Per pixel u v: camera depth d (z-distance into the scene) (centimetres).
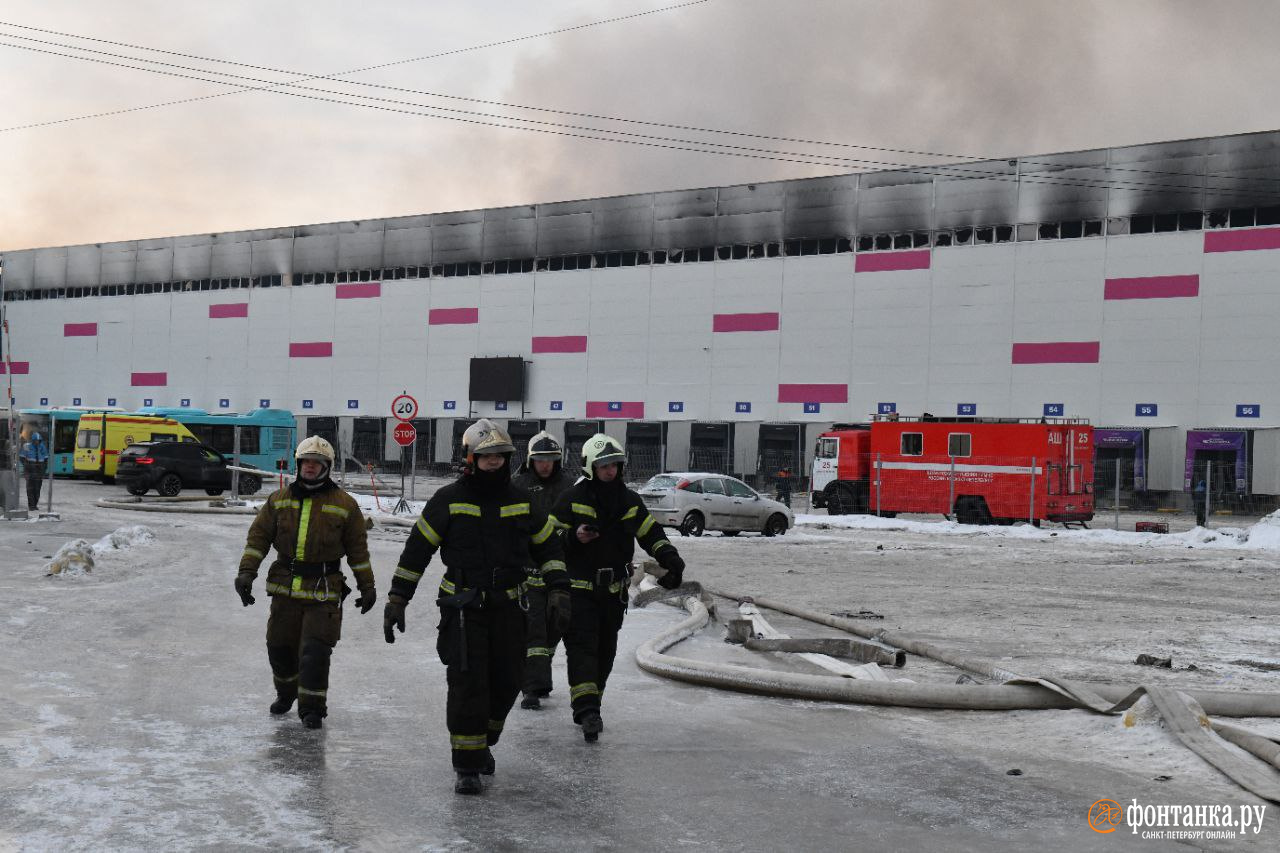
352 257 6912
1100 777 586
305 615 668
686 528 2611
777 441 5572
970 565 2022
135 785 534
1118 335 4819
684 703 768
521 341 6338
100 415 4153
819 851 465
